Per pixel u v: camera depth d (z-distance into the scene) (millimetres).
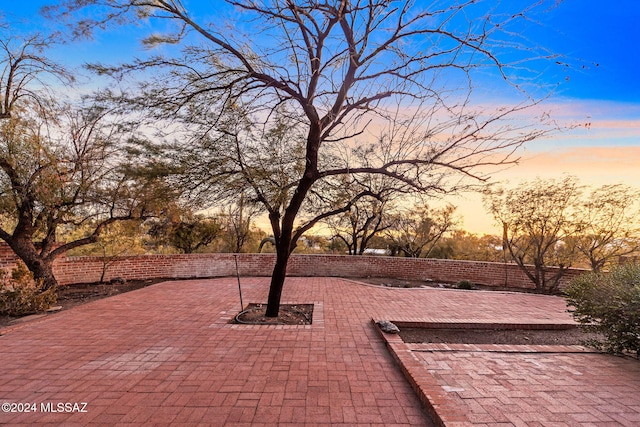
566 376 3826
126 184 8883
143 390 3422
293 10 4477
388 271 12375
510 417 2912
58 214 8742
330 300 7891
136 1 4461
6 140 7430
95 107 5082
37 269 8445
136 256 10891
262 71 5602
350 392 3412
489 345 4832
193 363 4121
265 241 16609
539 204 10109
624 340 4535
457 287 10445
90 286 9680
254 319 6180
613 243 9773
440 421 2740
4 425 2791
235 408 3080
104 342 4875
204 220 13289
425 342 5215
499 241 13719
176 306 7184
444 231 17344
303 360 4238
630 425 2803
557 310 7203
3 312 6488
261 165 6078
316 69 5570
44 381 3617
